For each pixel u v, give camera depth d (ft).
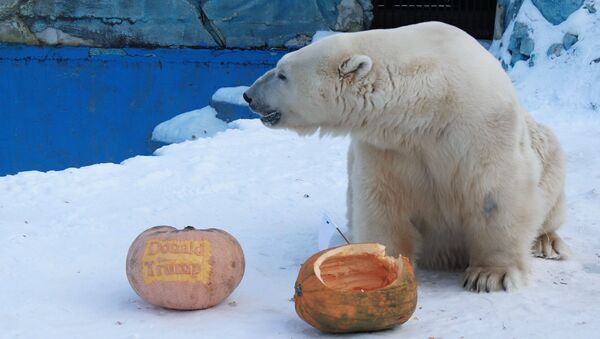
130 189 23.17
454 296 13.73
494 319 12.19
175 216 20.02
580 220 19.30
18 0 52.37
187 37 54.90
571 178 24.45
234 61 53.47
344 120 14.44
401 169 14.48
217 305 13.33
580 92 37.17
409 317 11.77
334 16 55.36
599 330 11.44
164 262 12.72
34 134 52.01
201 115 47.96
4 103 51.90
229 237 13.38
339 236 17.47
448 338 11.38
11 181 24.43
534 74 40.01
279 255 16.66
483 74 13.73
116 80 52.90
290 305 13.35
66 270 15.44
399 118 13.88
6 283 14.62
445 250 15.44
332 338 11.56
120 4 53.47
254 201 21.62
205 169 25.34
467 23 55.36
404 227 14.90
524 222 14.07
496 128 13.62
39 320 12.59
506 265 14.21
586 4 40.88
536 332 11.45
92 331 11.99
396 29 14.55
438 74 13.65
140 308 13.19
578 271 15.24
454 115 13.62
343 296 11.29
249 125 33.88
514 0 46.24
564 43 40.45
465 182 13.96
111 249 16.96
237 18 54.85
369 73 13.93
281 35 55.52
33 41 53.31
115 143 52.60
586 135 31.14
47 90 52.21
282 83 14.69
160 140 47.44
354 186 15.01
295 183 23.56
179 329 12.04
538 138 15.67
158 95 53.16
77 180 24.35
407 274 11.72
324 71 14.24
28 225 19.15
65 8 53.01
